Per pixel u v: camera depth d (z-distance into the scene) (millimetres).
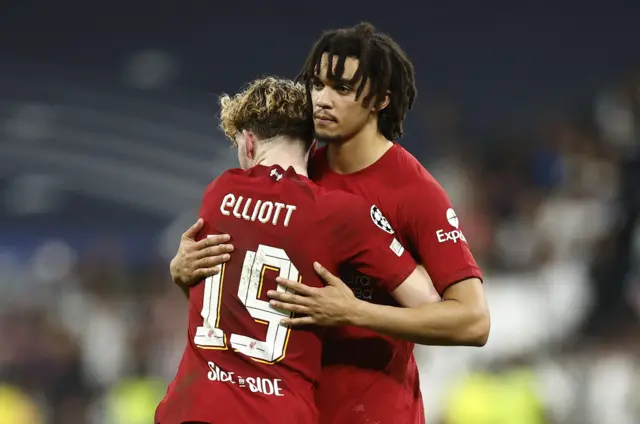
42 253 49625
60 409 40625
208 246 13539
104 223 50594
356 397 14234
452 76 53188
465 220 39312
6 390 40625
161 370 40750
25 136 52000
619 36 51969
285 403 13023
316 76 13703
